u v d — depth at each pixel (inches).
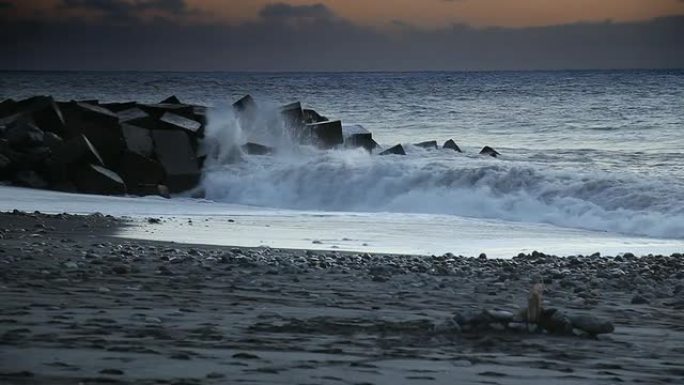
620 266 849.5
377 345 392.8
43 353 312.7
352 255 882.1
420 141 3083.2
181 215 1376.7
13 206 1400.1
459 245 1075.3
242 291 594.6
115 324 414.6
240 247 948.6
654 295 660.1
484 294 631.8
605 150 2444.6
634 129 3100.4
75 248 844.6
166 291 575.2
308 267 764.6
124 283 605.0
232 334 404.2
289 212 1472.7
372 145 2199.8
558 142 2839.6
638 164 1995.6
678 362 378.6
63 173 1664.6
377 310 525.3
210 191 1750.7
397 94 5816.9
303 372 299.6
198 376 277.9
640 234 1266.0
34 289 548.7
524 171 1556.3
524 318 451.8
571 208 1401.3
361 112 4261.8
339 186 1672.0
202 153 1884.8
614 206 1387.8
